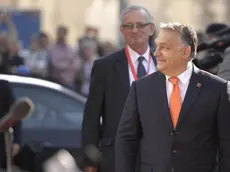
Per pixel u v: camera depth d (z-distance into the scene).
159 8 54.66
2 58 31.70
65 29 34.41
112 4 52.06
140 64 15.30
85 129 15.30
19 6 45.34
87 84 34.62
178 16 55.34
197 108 12.26
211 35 17.28
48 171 9.95
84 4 51.59
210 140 12.30
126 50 15.41
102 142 15.21
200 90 12.35
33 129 20.08
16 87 20.52
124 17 15.29
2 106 17.53
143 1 54.38
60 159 9.95
